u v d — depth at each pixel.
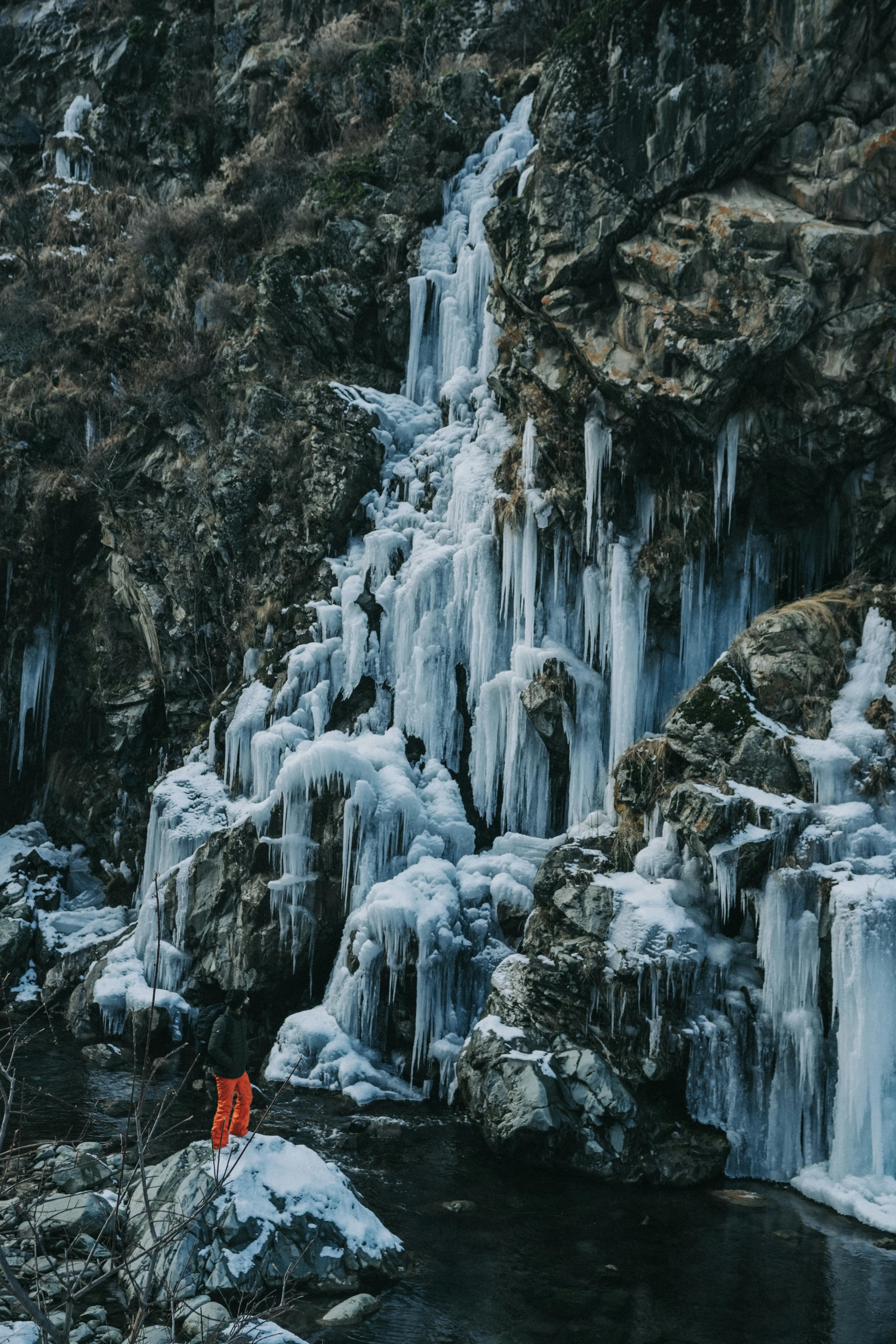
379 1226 8.48
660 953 10.86
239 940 14.61
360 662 16.47
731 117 12.74
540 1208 9.56
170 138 25.19
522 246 14.95
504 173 18.92
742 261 12.69
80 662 20.95
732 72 12.67
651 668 15.06
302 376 19.64
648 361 13.59
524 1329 7.37
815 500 14.22
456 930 13.59
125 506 20.03
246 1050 8.58
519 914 13.93
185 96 25.22
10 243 25.00
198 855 15.30
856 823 10.73
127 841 19.41
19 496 21.33
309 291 19.89
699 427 13.48
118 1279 7.91
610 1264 8.42
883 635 12.16
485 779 15.39
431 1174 10.33
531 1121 10.46
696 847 11.12
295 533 18.11
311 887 14.52
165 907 15.43
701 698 12.23
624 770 12.56
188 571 19.09
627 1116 10.45
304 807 14.61
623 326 14.02
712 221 12.88
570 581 15.75
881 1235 9.10
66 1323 4.81
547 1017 11.59
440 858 14.77
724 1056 10.70
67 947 17.12
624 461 14.73
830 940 10.29
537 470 15.77
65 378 21.98
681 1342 7.22
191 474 19.36
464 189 20.42
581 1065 10.84
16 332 22.83
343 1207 8.37
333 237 20.45
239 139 24.73
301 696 16.36
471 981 13.51
